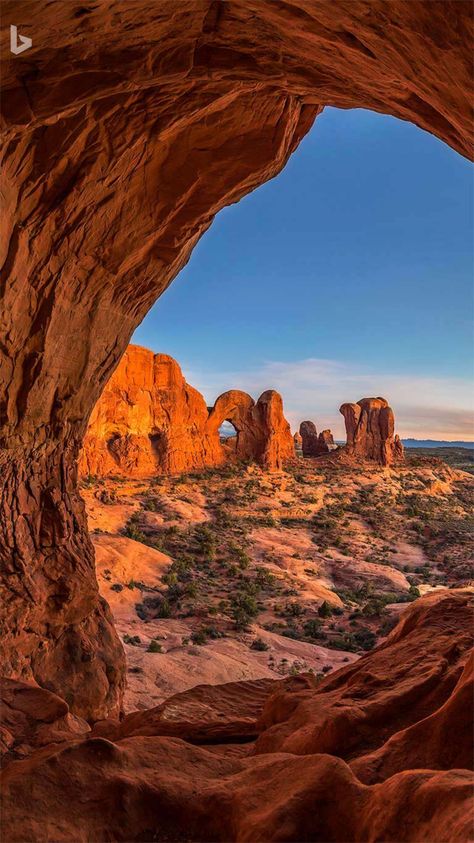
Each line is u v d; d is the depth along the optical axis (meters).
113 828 2.97
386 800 2.72
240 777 3.39
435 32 3.71
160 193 9.90
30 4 4.12
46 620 11.44
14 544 10.74
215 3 5.31
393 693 4.75
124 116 8.16
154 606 37.19
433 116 6.05
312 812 2.88
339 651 32.34
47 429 11.45
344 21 4.38
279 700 5.78
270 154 9.65
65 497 12.30
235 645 30.72
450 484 84.81
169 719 6.52
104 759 3.39
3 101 5.75
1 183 7.71
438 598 7.09
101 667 12.27
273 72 6.75
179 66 6.05
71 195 8.69
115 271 10.81
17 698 6.45
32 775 3.14
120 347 12.84
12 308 9.28
